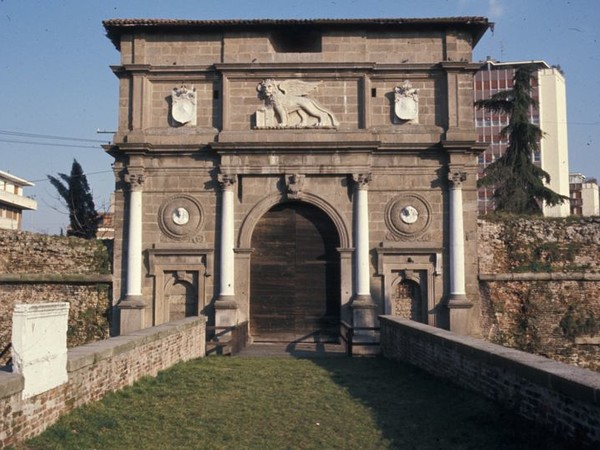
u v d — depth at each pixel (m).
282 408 12.97
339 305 26.03
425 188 25.86
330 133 25.84
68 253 26.67
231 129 26.08
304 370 18.00
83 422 10.59
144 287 25.75
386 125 26.11
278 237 26.45
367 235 25.53
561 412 8.91
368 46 26.44
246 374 17.11
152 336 15.81
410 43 26.47
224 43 26.36
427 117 26.17
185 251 25.69
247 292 25.69
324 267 26.30
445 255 25.62
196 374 16.73
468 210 25.67
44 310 9.85
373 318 24.94
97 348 12.49
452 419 11.47
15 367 9.21
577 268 26.27
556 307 25.86
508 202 39.50
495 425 10.50
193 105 26.27
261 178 26.02
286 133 25.89
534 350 25.59
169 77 26.38
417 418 11.96
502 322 25.83
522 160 40.53
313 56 26.28
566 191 91.31
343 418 12.16
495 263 26.55
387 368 18.27
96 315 25.89
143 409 12.34
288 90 26.16
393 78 26.30
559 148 89.81
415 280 25.66
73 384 11.01
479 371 12.50
